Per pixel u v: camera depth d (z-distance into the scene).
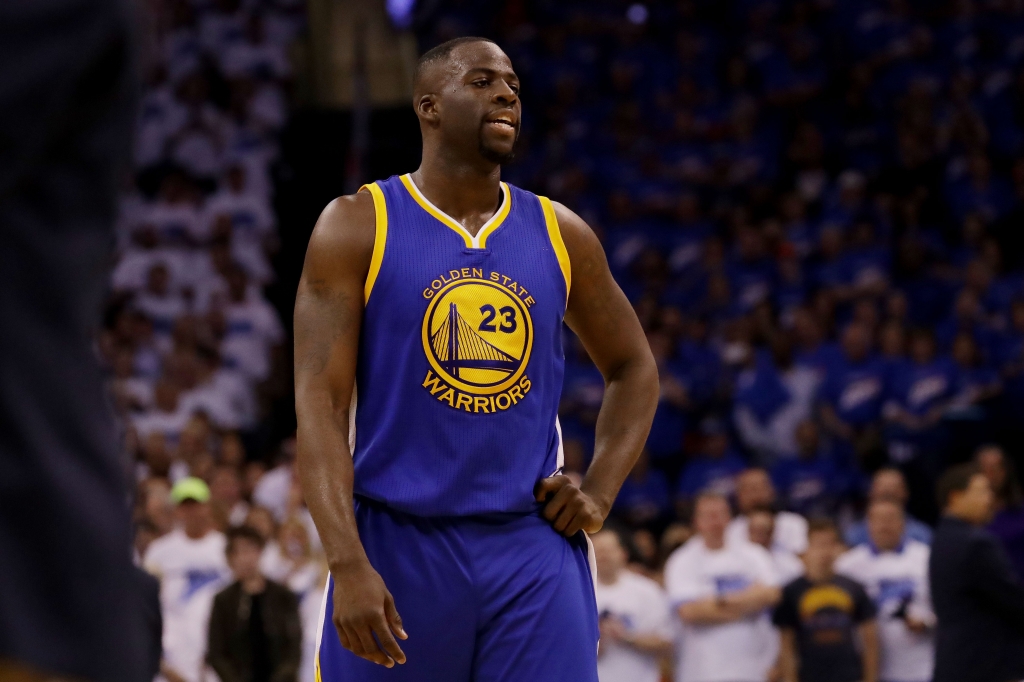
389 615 5.99
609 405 6.95
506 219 6.64
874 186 33.06
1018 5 35.50
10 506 2.86
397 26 18.33
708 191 33.12
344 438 6.26
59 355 2.97
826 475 23.31
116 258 3.39
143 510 18.88
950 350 26.81
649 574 18.20
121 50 3.01
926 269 29.98
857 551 17.33
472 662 6.41
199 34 33.84
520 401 6.40
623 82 35.38
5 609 2.81
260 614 16.22
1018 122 33.91
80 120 2.99
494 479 6.34
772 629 16.92
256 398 27.30
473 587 6.28
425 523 6.33
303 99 19.00
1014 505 18.20
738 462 23.72
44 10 2.90
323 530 6.04
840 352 25.78
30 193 2.95
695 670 16.86
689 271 30.39
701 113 34.56
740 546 17.20
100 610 2.92
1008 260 31.17
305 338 6.34
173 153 32.22
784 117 34.69
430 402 6.30
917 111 33.88
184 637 17.30
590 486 6.69
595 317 6.93
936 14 35.56
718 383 26.55
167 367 26.44
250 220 30.84
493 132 6.51
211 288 29.45
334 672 6.41
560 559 6.47
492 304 6.41
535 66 35.91
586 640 6.45
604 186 32.97
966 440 21.62
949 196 32.09
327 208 6.52
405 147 18.66
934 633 16.50
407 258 6.40
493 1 36.75
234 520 19.92
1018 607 13.44
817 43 35.78
